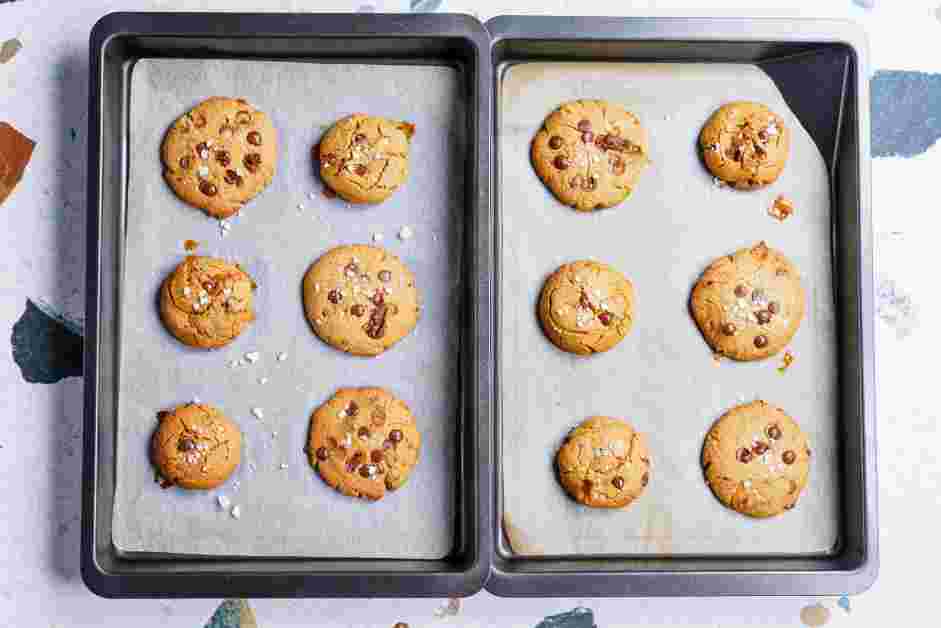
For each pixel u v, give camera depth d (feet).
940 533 2.94
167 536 2.73
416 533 2.76
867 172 2.76
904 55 2.98
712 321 2.80
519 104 2.84
